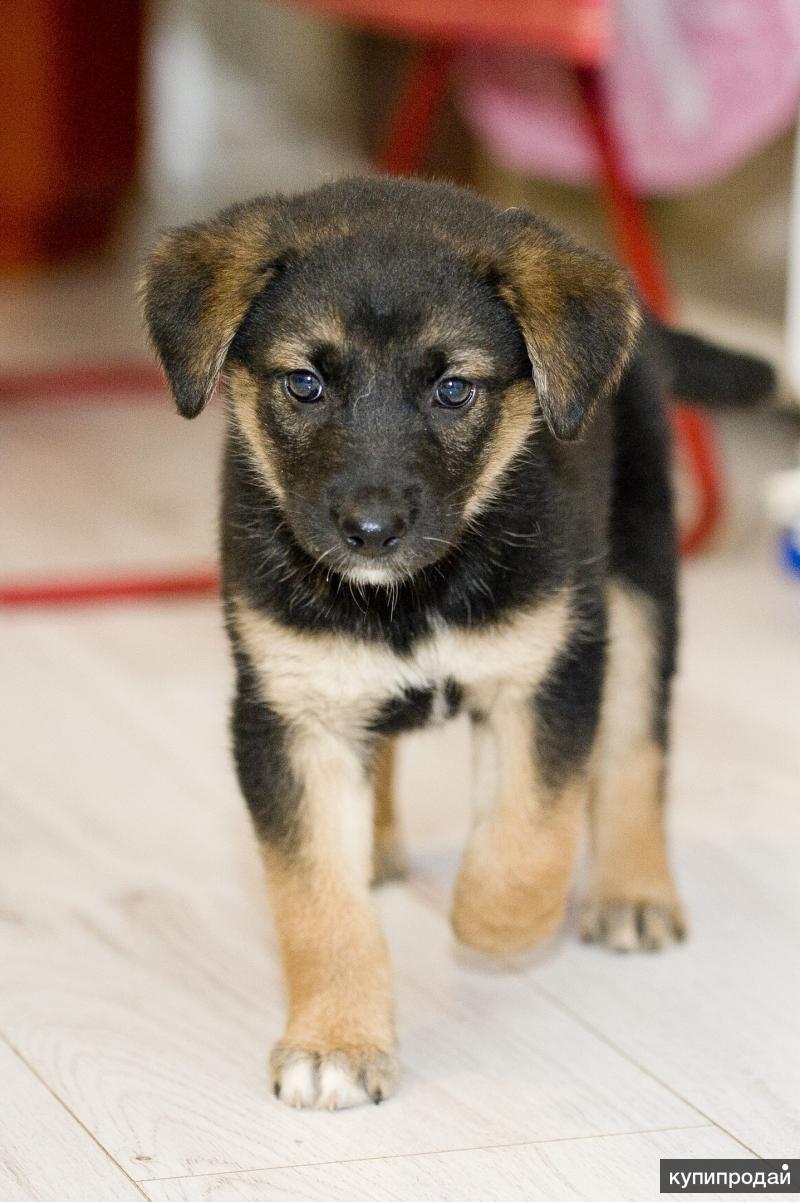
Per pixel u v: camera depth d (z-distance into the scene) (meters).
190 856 4.07
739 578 6.02
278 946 3.60
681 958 3.67
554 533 3.30
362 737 3.33
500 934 3.38
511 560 3.25
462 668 3.27
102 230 9.90
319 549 3.11
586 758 3.34
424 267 3.15
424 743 4.75
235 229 3.30
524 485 3.31
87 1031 3.33
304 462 3.17
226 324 3.24
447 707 3.38
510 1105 3.11
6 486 6.76
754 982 3.57
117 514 6.52
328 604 3.19
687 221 7.45
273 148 11.90
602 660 3.37
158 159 11.59
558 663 3.29
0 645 5.32
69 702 4.93
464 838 4.23
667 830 4.08
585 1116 3.08
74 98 9.21
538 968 3.62
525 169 7.31
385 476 3.06
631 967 3.63
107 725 4.79
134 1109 3.07
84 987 3.50
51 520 6.43
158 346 3.29
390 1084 3.12
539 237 3.30
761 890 3.95
